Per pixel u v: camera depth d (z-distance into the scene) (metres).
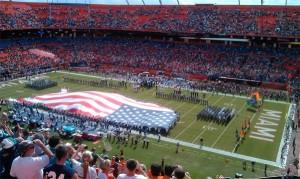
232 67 70.38
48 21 88.44
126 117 44.03
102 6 93.31
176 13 84.06
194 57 76.12
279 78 64.75
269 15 74.94
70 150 9.34
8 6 85.00
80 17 90.94
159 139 39.47
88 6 93.81
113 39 89.19
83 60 81.94
